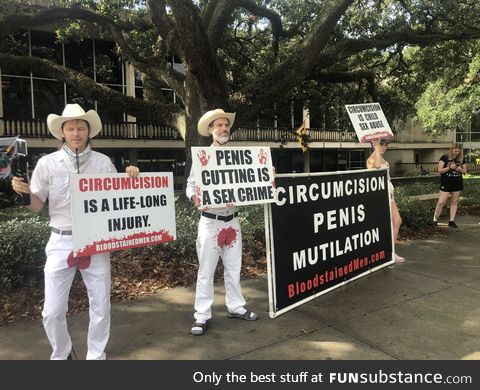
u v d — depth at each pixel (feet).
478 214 37.17
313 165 104.68
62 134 11.02
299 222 15.34
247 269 20.31
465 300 16.39
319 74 44.39
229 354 12.35
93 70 64.49
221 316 15.02
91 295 10.98
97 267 10.97
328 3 29.78
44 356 12.26
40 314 15.14
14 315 15.05
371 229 18.94
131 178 11.39
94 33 47.11
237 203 13.65
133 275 18.43
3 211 30.78
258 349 12.60
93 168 11.09
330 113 57.00
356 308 15.65
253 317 14.55
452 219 31.17
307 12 41.50
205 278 13.78
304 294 15.47
